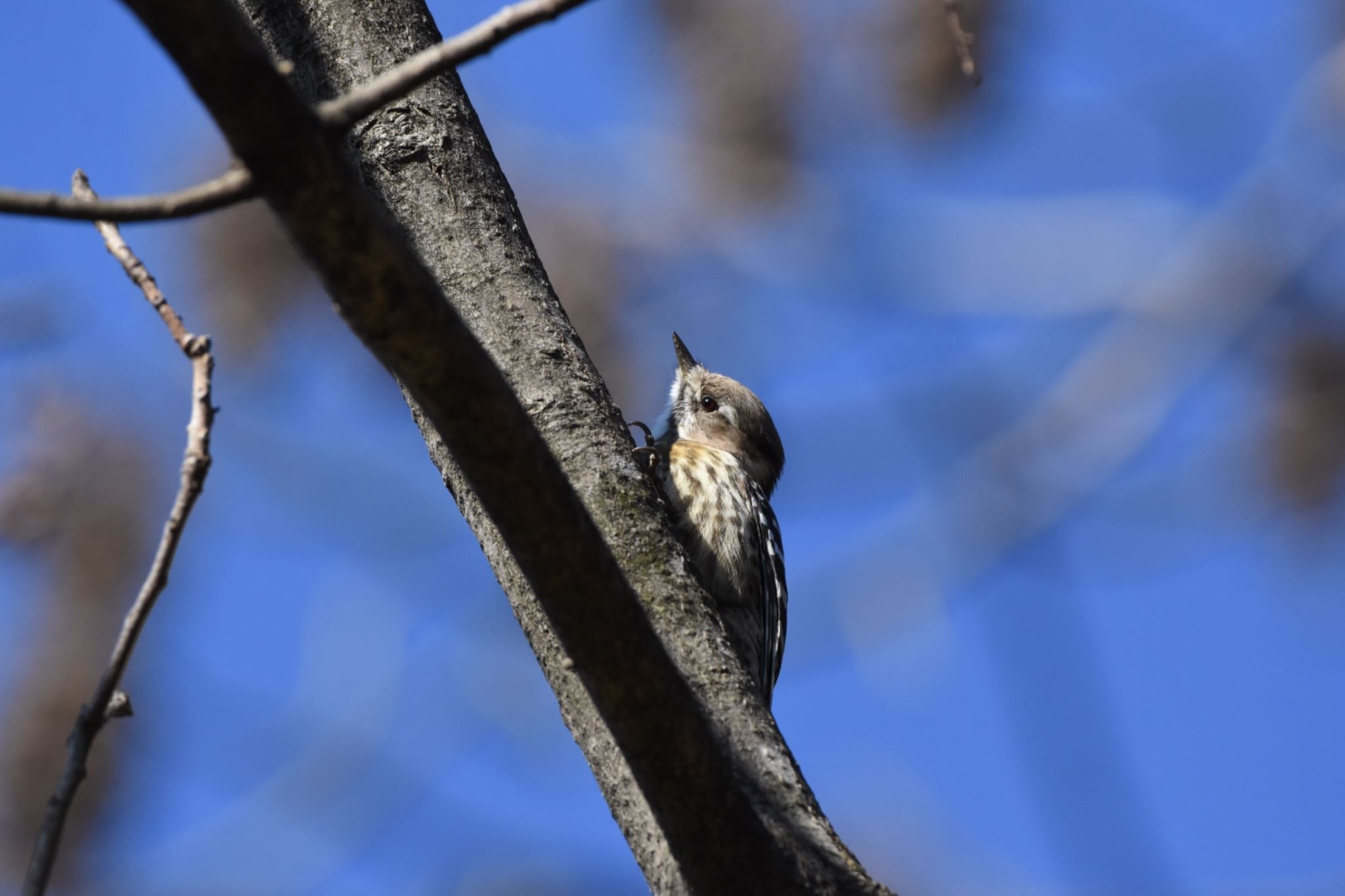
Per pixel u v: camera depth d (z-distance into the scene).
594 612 4.95
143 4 3.90
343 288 4.44
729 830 5.46
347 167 4.36
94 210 4.24
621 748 5.32
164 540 4.93
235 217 14.16
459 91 7.70
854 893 5.73
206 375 5.05
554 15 4.62
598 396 7.29
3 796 12.16
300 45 7.61
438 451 7.39
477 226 7.38
